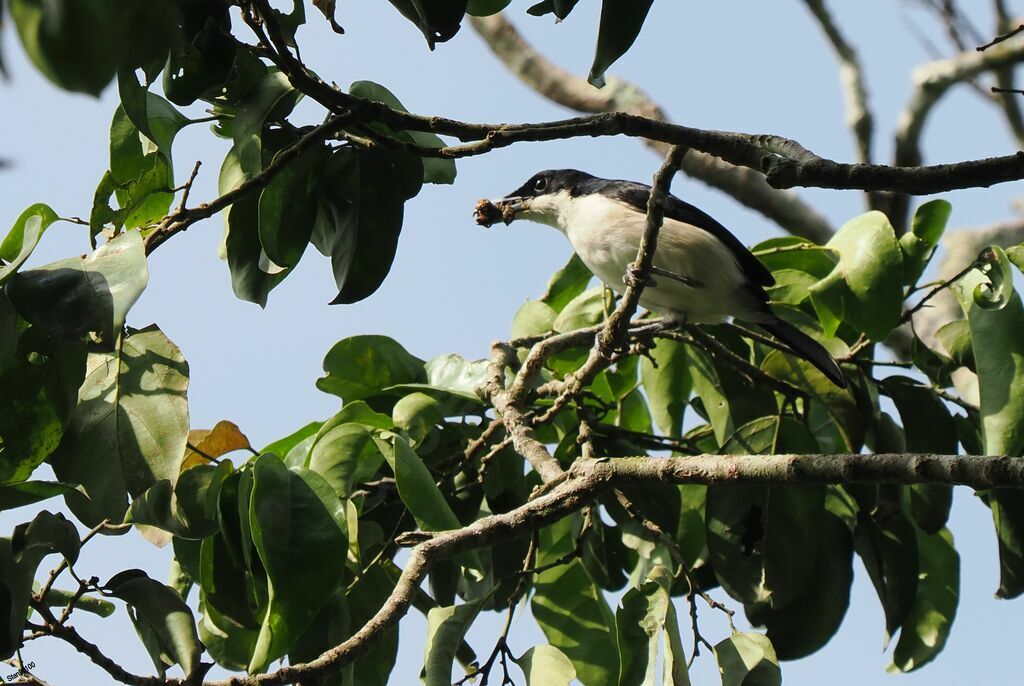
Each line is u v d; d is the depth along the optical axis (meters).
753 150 7.83
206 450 9.38
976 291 9.19
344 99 7.90
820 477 7.84
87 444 7.55
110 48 2.80
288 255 8.75
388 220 8.97
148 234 8.73
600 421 11.48
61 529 7.06
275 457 7.41
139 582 7.17
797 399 11.37
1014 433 8.66
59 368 7.13
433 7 6.59
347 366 10.55
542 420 10.03
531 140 7.92
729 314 11.78
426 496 8.29
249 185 8.07
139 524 8.37
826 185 7.45
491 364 10.63
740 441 10.53
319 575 7.05
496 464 10.07
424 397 9.75
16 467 7.42
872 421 10.75
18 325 7.22
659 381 11.73
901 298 9.44
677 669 7.43
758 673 7.87
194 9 7.45
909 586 10.07
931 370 10.53
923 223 10.20
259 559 7.98
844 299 9.50
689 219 12.27
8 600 6.66
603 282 12.36
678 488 10.30
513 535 7.88
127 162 8.86
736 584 9.79
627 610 7.84
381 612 6.88
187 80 7.99
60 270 6.91
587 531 9.43
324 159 8.84
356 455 8.70
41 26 2.73
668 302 11.94
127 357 7.83
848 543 9.85
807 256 11.68
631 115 7.83
